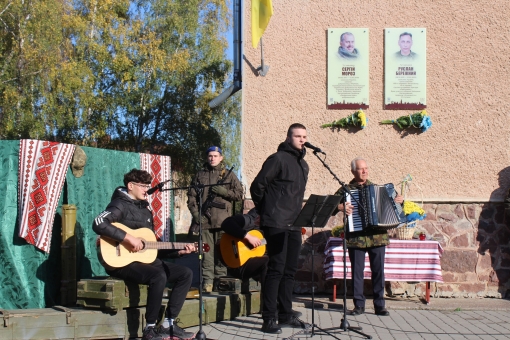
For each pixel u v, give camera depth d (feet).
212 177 25.41
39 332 16.58
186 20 85.46
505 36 27.61
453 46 27.68
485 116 27.40
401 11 27.86
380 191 22.21
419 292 26.89
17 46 69.87
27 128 71.15
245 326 20.03
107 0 81.66
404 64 27.66
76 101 77.25
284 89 27.78
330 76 27.71
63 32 77.77
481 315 22.86
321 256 27.25
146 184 18.60
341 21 27.91
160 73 83.05
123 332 17.56
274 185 19.16
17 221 19.06
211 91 85.15
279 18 28.02
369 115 27.63
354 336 18.37
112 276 17.94
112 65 80.23
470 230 27.02
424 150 27.40
